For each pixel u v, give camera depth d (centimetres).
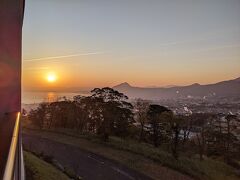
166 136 3641
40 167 1562
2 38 330
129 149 3134
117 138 3872
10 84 382
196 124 3484
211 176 2623
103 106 3775
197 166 2802
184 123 3325
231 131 3603
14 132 175
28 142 3356
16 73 433
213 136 3603
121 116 3734
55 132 4262
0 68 321
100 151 3106
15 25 404
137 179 2245
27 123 4984
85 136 3900
